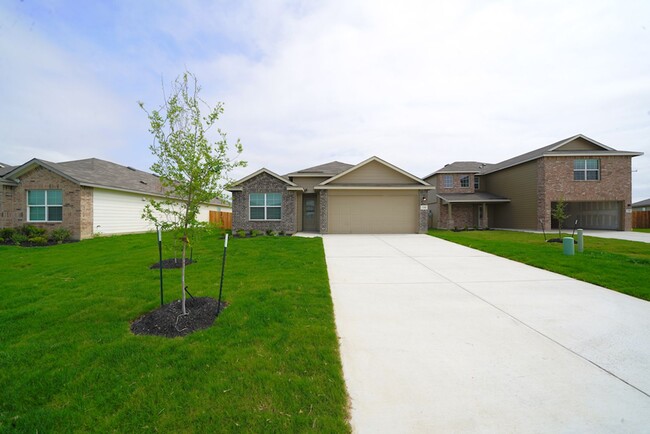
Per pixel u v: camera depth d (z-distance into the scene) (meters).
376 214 15.84
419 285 5.88
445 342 3.44
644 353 3.16
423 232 15.70
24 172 13.70
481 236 15.90
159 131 4.02
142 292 5.24
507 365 2.94
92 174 15.32
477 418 2.21
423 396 2.46
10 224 13.71
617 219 19.28
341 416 2.21
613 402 2.38
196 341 3.39
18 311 4.35
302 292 5.18
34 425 2.15
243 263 7.74
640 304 4.69
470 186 24.62
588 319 4.09
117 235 15.72
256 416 2.19
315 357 3.03
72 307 4.51
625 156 18.58
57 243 12.47
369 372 2.82
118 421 2.17
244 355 3.05
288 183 15.47
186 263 7.88
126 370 2.81
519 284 5.91
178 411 2.25
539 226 19.12
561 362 2.99
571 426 2.13
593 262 7.63
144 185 18.70
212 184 4.24
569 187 18.69
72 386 2.56
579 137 18.92
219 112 4.20
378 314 4.33
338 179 16.53
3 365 2.91
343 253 9.47
